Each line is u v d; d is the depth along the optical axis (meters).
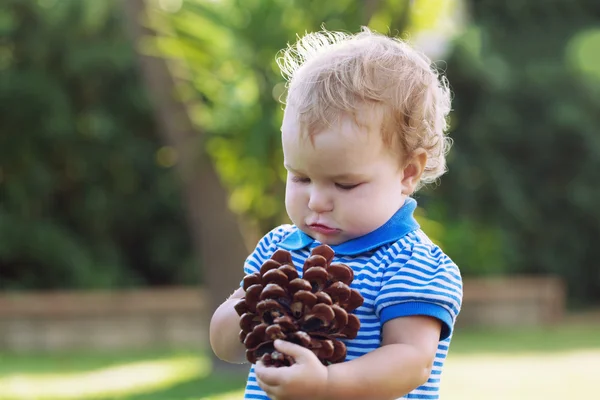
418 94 1.92
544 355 8.46
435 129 1.98
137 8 7.50
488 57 13.64
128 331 9.98
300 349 1.69
